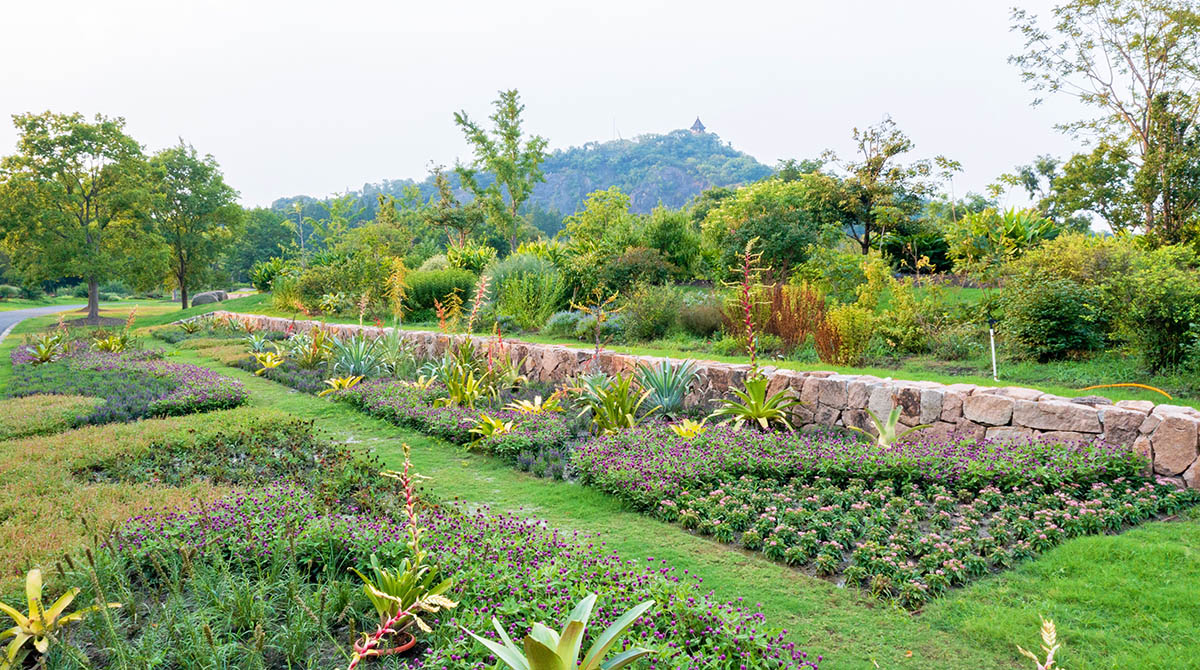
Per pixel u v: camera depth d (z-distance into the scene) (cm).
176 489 577
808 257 1631
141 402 980
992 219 1557
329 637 338
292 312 2462
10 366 1599
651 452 640
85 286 6319
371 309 2114
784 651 315
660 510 536
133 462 675
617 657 263
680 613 338
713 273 1898
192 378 1188
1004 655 337
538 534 455
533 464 670
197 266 3962
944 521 479
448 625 327
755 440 645
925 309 1141
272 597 369
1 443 761
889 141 1906
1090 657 327
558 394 906
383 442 795
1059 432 579
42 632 312
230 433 789
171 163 3794
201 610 346
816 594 405
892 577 411
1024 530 455
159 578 394
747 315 820
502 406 918
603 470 608
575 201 19188
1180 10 1912
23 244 2998
